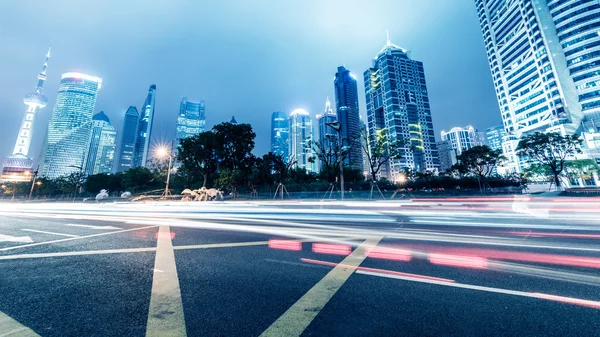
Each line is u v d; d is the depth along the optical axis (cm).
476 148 4809
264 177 4956
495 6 10656
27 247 651
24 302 335
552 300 323
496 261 485
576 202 1677
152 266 489
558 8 7969
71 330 271
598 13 7288
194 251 599
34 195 8519
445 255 532
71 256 562
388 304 322
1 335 258
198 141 4778
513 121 9512
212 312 307
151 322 284
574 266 447
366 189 3475
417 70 16700
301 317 293
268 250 600
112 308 319
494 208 1506
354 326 274
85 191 7488
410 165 14462
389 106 15462
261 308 317
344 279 409
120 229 936
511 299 329
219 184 4044
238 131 4944
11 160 18788
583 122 7288
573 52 7638
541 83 8344
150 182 6194
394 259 511
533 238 677
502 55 10244
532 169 5222
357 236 743
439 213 1293
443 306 315
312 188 3644
